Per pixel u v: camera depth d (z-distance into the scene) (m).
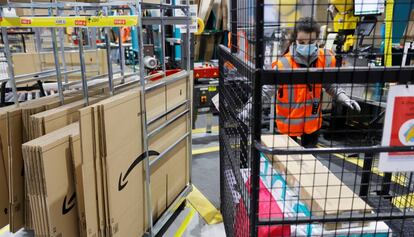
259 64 1.15
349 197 1.61
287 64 1.47
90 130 1.79
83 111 1.73
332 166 3.17
